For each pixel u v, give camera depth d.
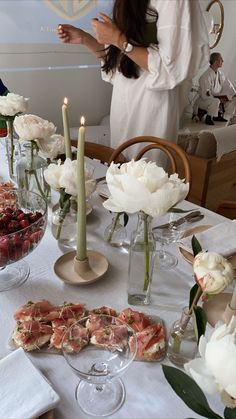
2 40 2.36
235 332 0.41
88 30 2.74
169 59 1.66
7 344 0.67
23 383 0.57
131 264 0.76
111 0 2.77
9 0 2.28
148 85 1.77
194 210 1.17
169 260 0.94
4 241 0.73
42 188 1.14
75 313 0.72
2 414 0.52
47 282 0.84
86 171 0.92
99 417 0.56
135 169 0.67
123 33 1.68
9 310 0.75
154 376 0.63
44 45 2.57
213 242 0.91
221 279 0.53
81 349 0.64
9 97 1.27
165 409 0.58
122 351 0.62
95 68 2.96
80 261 0.84
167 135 1.96
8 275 0.85
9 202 0.98
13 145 1.31
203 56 1.76
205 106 3.68
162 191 0.61
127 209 0.64
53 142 1.09
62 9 2.54
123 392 0.60
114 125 2.08
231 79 4.39
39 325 0.68
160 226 1.05
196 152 2.58
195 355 0.63
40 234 0.81
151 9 1.66
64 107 0.97
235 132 2.69
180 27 1.63
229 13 4.00
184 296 0.82
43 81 2.68
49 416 0.54
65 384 0.61
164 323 0.74
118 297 0.81
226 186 2.85
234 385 0.37
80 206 0.79
